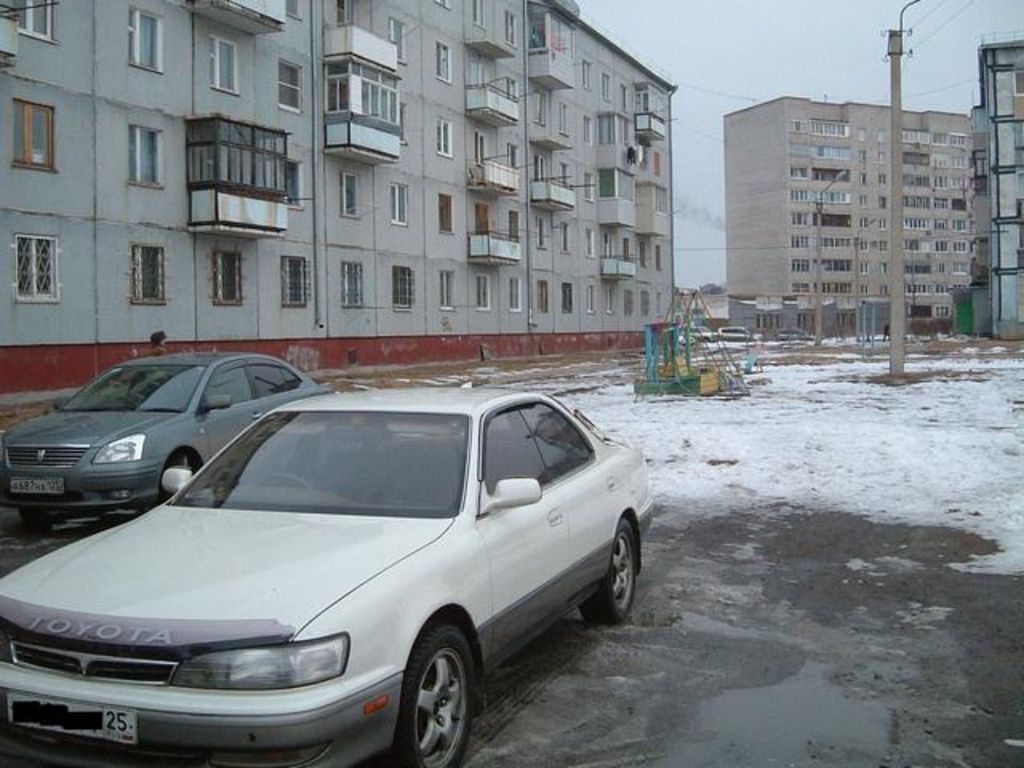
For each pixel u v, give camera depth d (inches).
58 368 876.6
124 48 935.0
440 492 172.4
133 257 947.3
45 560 157.3
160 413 358.6
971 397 734.5
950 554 298.4
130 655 126.6
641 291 2277.3
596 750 161.8
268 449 190.9
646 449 498.6
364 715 129.5
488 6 1630.2
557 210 1873.8
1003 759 157.6
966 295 2593.5
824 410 667.4
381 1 1342.3
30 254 852.6
